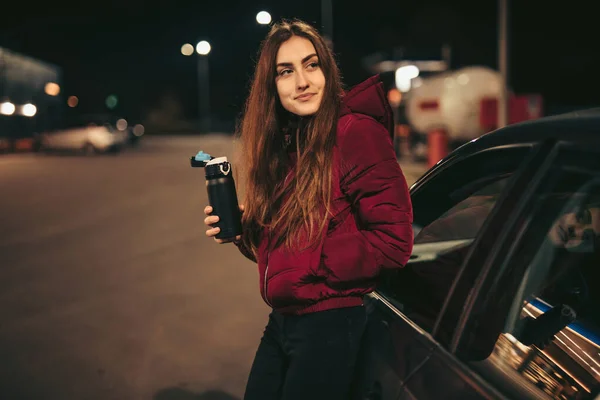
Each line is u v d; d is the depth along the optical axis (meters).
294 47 1.84
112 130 31.89
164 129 70.56
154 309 5.39
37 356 4.34
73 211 11.81
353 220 1.78
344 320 1.76
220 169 1.89
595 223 1.80
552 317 1.69
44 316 5.23
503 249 1.43
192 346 4.50
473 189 1.96
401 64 29.78
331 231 1.77
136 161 26.72
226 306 5.45
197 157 1.94
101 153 31.83
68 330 4.86
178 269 6.88
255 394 1.90
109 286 6.19
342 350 1.75
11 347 4.52
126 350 4.43
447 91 22.27
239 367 4.11
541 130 1.43
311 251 1.73
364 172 1.70
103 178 18.78
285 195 1.84
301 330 1.77
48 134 31.91
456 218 2.08
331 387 1.75
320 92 1.83
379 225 1.70
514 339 1.61
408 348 1.58
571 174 1.30
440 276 1.83
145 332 4.79
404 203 1.70
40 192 15.10
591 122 1.29
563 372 1.63
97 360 4.26
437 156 20.39
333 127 1.75
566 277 1.82
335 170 1.73
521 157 1.50
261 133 1.91
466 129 22.30
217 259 7.36
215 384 3.86
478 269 1.48
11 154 31.36
